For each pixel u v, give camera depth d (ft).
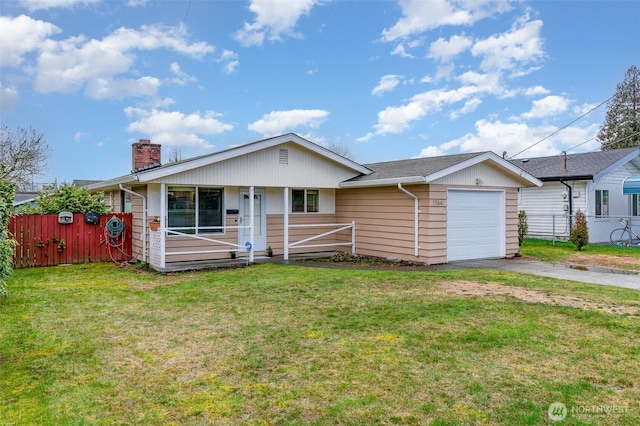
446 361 15.75
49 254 43.04
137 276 35.81
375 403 12.72
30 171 88.22
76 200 45.73
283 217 48.37
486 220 44.83
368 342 17.85
